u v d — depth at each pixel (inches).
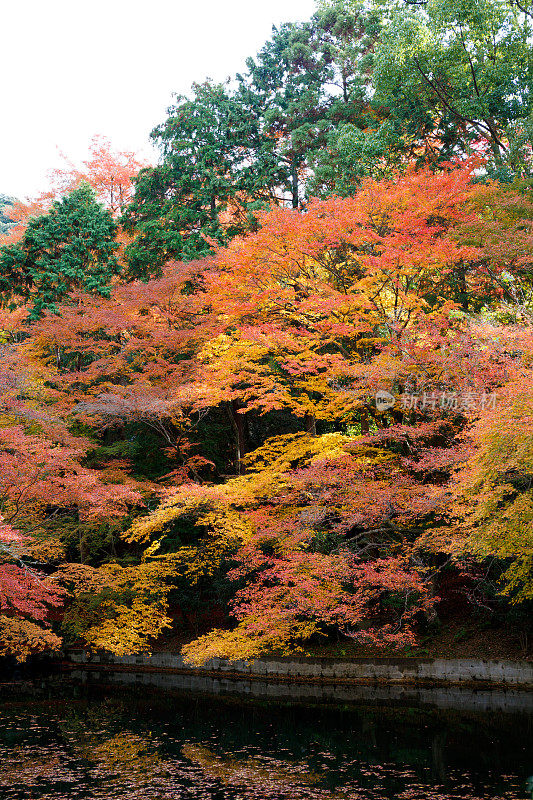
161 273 1101.7
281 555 717.9
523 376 496.7
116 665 850.1
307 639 759.1
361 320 717.9
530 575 580.4
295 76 1168.2
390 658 681.0
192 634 860.6
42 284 1049.5
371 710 596.7
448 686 646.5
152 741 499.8
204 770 420.5
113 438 1003.3
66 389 911.0
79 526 832.9
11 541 624.4
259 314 785.6
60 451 661.3
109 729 543.2
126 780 400.5
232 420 919.0
